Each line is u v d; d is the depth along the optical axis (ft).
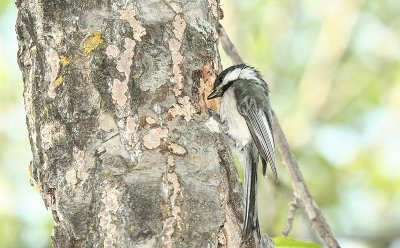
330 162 70.74
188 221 29.25
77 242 29.37
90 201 29.35
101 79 30.66
